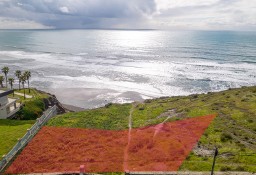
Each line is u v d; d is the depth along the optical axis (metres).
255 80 129.88
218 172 34.00
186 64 178.00
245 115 57.34
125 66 177.00
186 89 118.56
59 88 124.00
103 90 119.62
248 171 34.00
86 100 106.50
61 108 93.00
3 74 156.00
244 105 65.19
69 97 110.62
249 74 142.75
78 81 136.62
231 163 36.53
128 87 123.75
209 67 164.62
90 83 132.25
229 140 44.75
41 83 133.50
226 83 126.06
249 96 73.62
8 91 69.31
